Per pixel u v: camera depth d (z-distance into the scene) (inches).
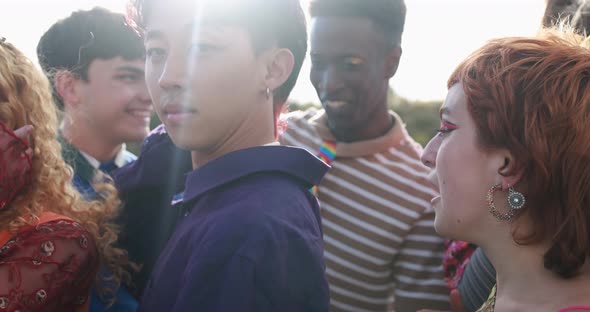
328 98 90.5
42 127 54.3
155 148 70.7
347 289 90.0
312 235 47.1
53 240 48.6
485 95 43.1
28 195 51.6
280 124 58.9
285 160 49.5
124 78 79.7
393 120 96.6
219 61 47.7
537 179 41.0
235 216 44.4
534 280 43.5
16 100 52.0
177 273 46.8
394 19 92.2
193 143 49.2
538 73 41.7
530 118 41.1
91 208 59.5
